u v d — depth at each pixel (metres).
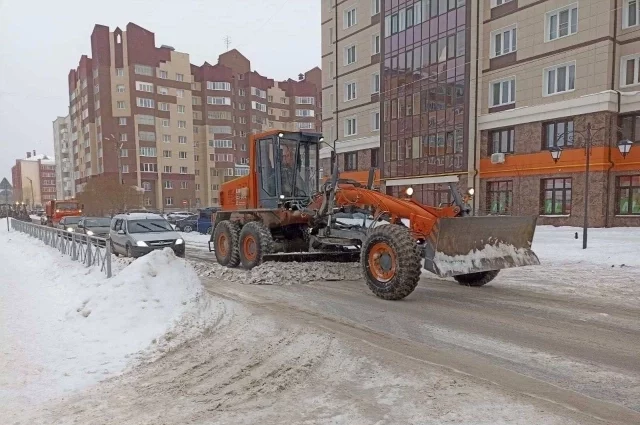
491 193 24.77
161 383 4.16
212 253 16.36
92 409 3.65
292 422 3.39
